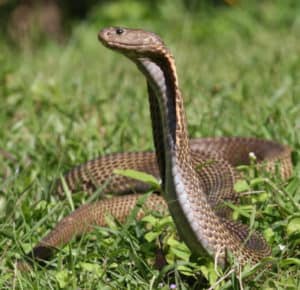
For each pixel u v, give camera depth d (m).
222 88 15.33
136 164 11.69
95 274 8.12
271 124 12.75
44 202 9.69
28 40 23.72
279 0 26.80
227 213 9.59
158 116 7.77
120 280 8.11
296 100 14.48
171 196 7.76
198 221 7.79
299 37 22.78
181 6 27.17
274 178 10.33
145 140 12.69
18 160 11.57
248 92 14.95
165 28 25.91
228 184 10.44
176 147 7.62
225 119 13.52
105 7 27.31
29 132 13.08
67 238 9.22
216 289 7.67
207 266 7.88
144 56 7.39
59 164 10.66
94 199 10.21
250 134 12.97
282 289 7.69
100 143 12.38
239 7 26.44
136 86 16.08
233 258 7.83
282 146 11.77
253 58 18.98
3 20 28.36
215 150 12.45
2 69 16.52
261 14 26.28
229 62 19.02
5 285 8.12
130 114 13.65
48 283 7.99
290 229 8.56
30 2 29.08
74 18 29.84
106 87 16.02
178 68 18.42
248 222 9.36
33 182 10.41
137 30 7.38
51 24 28.78
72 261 8.23
